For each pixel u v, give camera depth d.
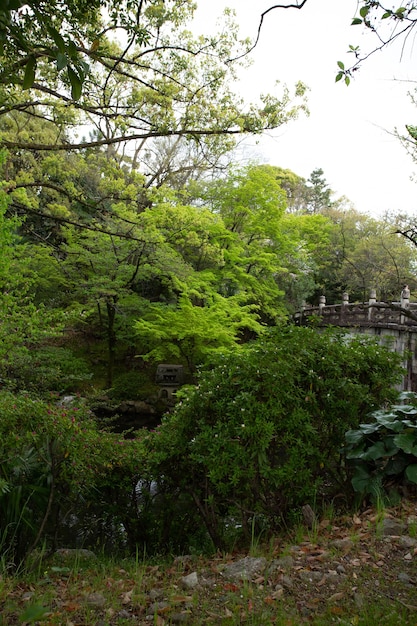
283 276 23.41
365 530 4.39
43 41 4.90
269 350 5.44
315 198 46.00
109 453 6.16
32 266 14.87
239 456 4.94
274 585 3.62
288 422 4.99
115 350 18.12
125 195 12.93
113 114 9.15
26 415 4.74
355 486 5.00
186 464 5.83
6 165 12.78
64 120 9.57
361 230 29.69
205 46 9.23
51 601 3.67
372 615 3.12
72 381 14.84
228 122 9.66
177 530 6.32
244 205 18.38
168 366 17.30
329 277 29.11
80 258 15.24
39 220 17.03
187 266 15.56
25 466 5.23
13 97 7.52
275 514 5.26
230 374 5.37
